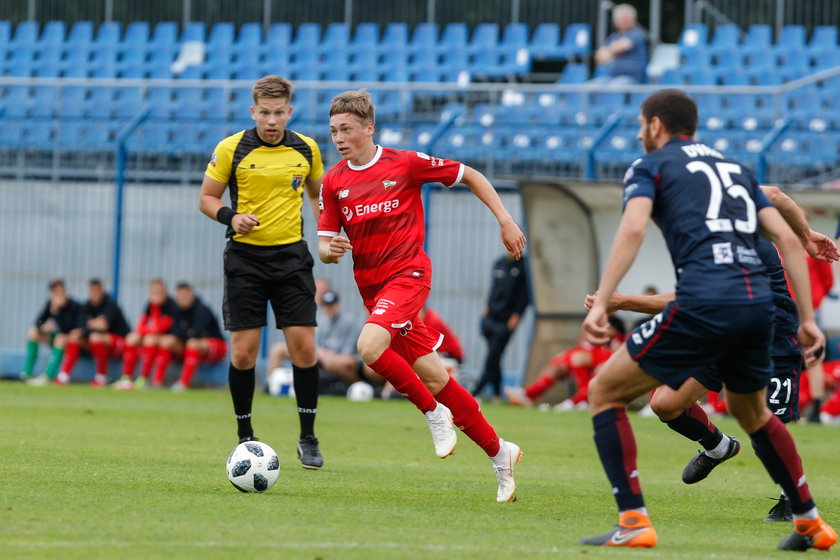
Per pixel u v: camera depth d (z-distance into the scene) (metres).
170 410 46.16
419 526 18.20
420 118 68.06
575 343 58.12
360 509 19.98
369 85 64.50
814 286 28.17
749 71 80.81
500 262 58.25
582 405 55.81
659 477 28.59
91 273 67.75
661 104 17.06
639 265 57.28
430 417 21.88
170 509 18.95
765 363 16.69
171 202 66.81
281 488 22.64
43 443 30.31
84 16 97.69
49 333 65.25
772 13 89.00
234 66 87.25
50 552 14.88
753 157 60.50
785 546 17.11
